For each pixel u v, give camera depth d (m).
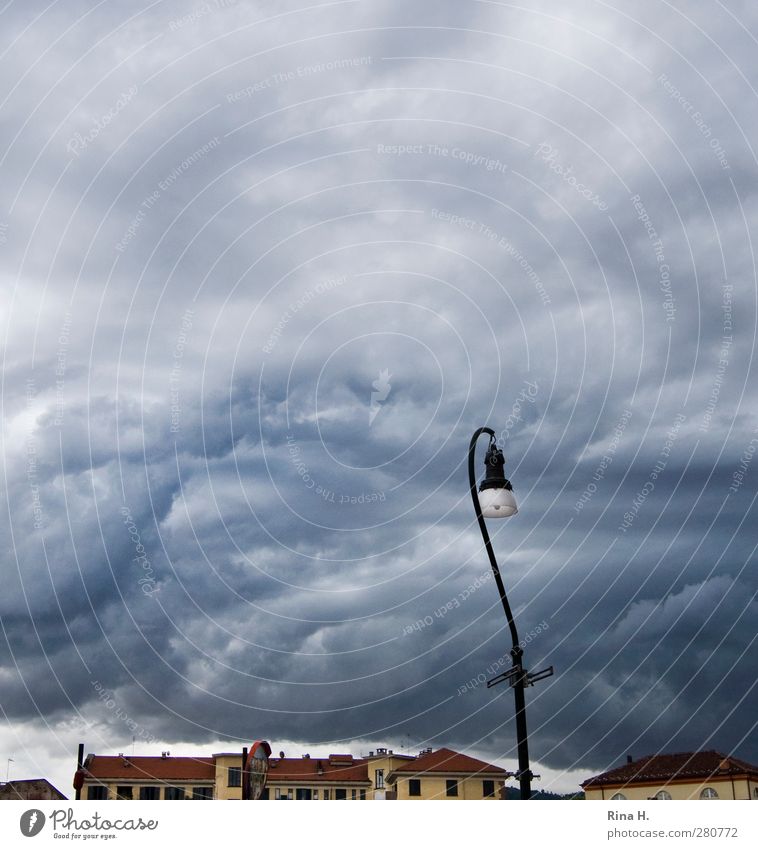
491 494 12.28
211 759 41.81
